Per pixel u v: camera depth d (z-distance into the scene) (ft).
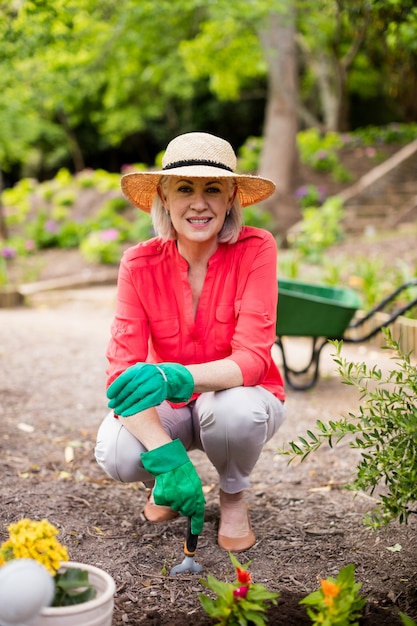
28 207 47.88
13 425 12.63
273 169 47.19
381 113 82.02
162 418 8.00
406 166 49.65
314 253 31.65
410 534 8.42
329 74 64.69
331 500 9.53
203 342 7.95
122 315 7.80
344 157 54.44
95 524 8.64
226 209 7.67
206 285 7.82
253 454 7.76
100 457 7.78
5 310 29.53
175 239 7.89
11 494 9.27
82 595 5.50
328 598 5.57
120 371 7.54
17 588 4.82
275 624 6.26
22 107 31.35
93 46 36.73
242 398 7.49
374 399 6.64
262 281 7.75
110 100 56.49
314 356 15.93
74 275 36.81
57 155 79.05
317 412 14.07
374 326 20.24
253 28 44.14
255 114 80.28
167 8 30.25
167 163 7.63
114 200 47.52
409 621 5.20
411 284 16.40
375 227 42.06
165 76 63.52
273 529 8.63
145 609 6.77
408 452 6.32
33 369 17.15
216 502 9.40
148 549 8.05
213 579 5.97
